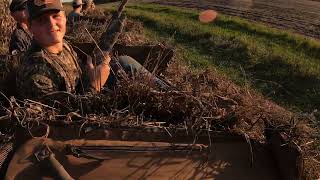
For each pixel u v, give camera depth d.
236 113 3.25
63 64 3.64
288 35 15.35
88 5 13.32
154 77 3.74
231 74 10.98
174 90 3.48
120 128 3.01
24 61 3.54
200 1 27.98
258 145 3.15
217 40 14.52
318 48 13.66
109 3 30.98
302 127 3.13
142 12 21.38
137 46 4.96
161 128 3.04
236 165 3.06
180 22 18.33
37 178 2.88
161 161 2.98
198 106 3.33
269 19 20.36
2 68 4.41
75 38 6.03
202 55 13.09
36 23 3.54
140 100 3.38
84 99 3.30
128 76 3.82
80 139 2.96
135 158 2.97
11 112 3.07
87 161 2.94
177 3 27.62
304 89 9.94
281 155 3.04
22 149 2.93
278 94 9.55
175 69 5.00
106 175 2.94
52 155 2.91
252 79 10.63
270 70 11.40
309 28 18.23
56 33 3.59
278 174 3.08
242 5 25.38
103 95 3.36
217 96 3.51
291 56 12.52
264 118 3.26
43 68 3.46
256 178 3.05
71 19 10.30
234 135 3.13
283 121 3.17
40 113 3.07
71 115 3.06
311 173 3.06
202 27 16.95
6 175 2.88
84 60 4.79
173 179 2.98
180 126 3.11
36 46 3.62
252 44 13.73
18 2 5.75
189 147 3.03
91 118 3.03
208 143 3.08
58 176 2.81
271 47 13.90
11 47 5.76
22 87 3.45
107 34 3.88
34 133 2.96
